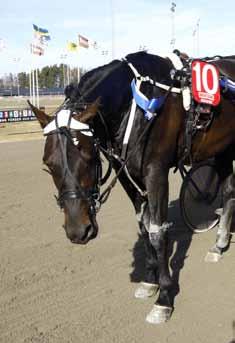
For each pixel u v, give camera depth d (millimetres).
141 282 4094
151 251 3918
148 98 3424
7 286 4152
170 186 7945
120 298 3938
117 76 3400
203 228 5633
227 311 3713
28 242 5285
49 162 3025
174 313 3691
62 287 4141
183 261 4730
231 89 4035
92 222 3090
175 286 4156
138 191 3770
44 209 6637
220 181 5066
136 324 3525
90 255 4887
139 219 3922
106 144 3445
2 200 7125
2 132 18453
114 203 6918
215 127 3979
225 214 4762
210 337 3342
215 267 4566
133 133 3408
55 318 3611
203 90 3680
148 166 3469
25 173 9195
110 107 3336
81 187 3010
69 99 3277
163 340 3309
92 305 3814
